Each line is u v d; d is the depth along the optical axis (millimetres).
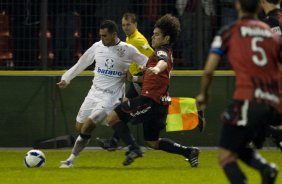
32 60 35562
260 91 17766
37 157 27906
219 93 35031
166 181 24312
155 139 27641
